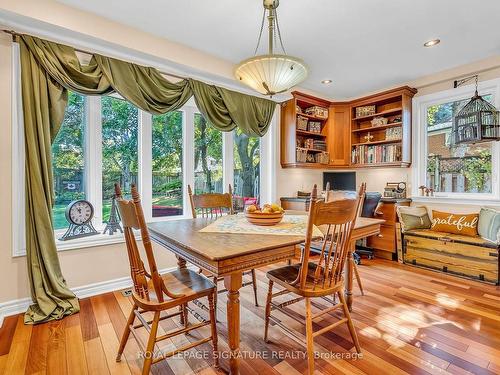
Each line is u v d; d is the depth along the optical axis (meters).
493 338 1.79
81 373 1.49
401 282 2.79
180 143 3.22
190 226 1.97
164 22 2.41
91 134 2.59
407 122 3.74
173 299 1.44
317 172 4.70
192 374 1.50
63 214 2.50
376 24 2.42
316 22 2.39
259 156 3.97
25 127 2.04
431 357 1.61
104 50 2.45
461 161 3.46
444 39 2.69
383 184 4.21
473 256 2.85
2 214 2.08
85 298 2.41
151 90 2.67
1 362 1.56
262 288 2.67
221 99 3.22
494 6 2.17
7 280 2.09
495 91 3.13
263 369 1.53
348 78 3.72
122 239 2.62
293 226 1.95
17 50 2.11
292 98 3.93
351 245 2.13
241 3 2.15
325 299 2.18
